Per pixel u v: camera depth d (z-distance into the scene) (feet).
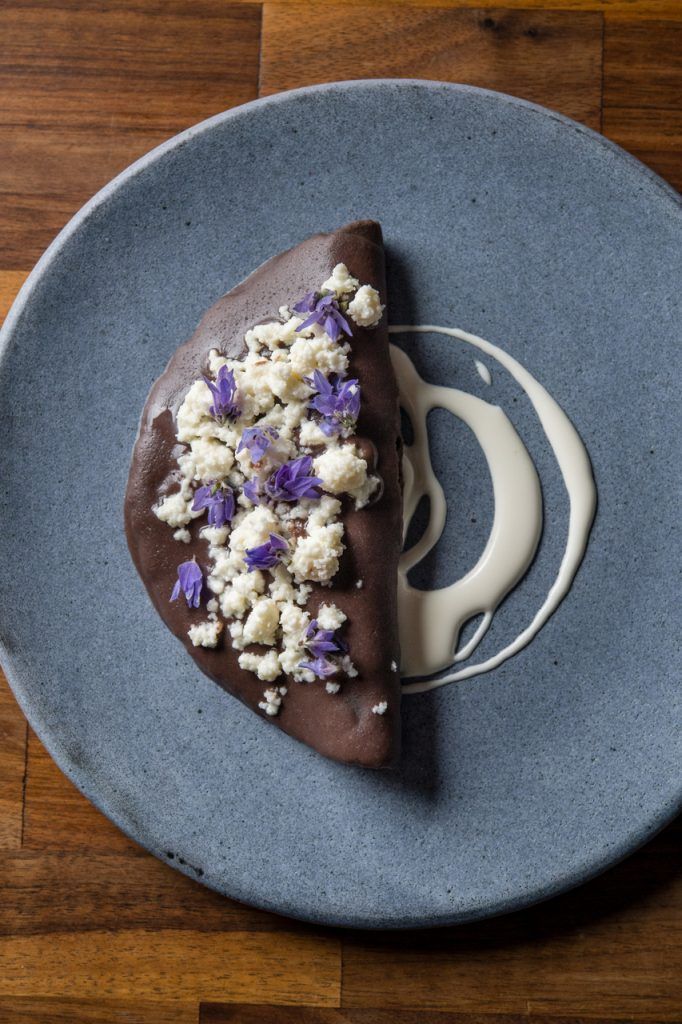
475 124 1.43
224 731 1.41
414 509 1.43
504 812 1.40
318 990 1.43
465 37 1.50
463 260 1.44
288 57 1.50
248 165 1.44
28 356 1.43
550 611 1.42
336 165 1.44
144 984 1.44
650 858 1.44
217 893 1.44
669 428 1.42
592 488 1.42
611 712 1.40
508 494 1.42
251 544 1.34
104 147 1.50
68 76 1.50
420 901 1.38
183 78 1.50
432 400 1.44
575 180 1.42
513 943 1.43
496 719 1.41
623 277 1.42
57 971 1.44
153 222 1.44
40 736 1.41
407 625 1.41
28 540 1.43
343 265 1.38
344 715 1.36
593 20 1.50
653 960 1.42
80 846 1.46
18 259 1.49
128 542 1.41
